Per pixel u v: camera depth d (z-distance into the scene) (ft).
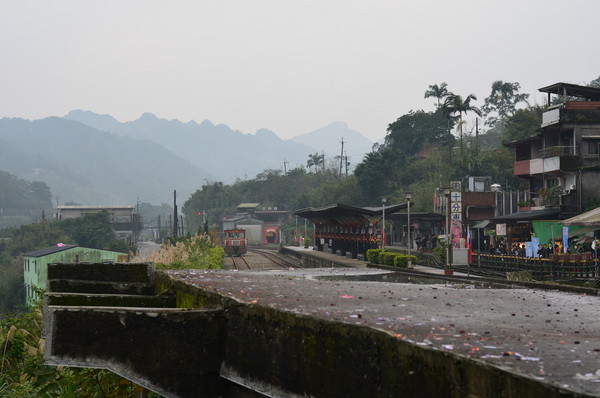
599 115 121.29
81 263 27.55
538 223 110.52
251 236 311.88
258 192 399.44
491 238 144.05
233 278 25.30
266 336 12.10
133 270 28.17
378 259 100.22
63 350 13.71
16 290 201.87
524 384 7.32
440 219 161.58
